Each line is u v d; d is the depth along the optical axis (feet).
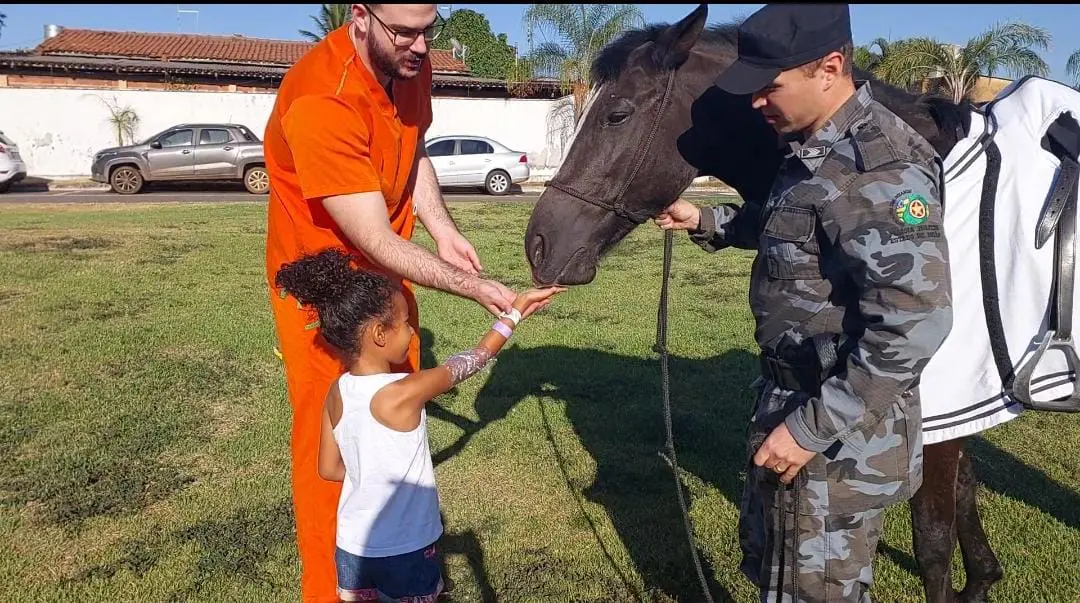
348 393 7.02
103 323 20.30
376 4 6.99
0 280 25.13
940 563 7.57
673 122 7.64
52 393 15.35
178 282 25.44
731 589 9.61
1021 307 6.59
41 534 10.54
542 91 76.84
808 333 6.18
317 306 6.90
